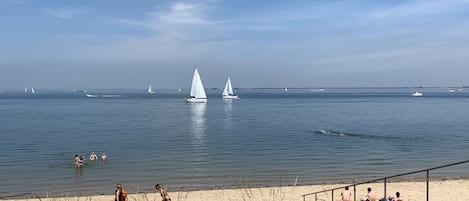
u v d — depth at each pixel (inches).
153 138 2289.6
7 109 5280.5
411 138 2263.8
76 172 1358.3
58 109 5285.4
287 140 2190.0
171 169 1400.1
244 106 6063.0
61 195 1053.2
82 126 3002.0
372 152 1763.0
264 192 1031.0
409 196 959.6
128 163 1514.5
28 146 1969.7
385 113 4384.8
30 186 1170.6
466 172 1296.8
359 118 3720.5
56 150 1846.7
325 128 2847.0
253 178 1256.2
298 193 1016.9
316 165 1462.8
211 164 1491.1
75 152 1785.2
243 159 1594.5
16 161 1563.7
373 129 2765.7
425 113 4350.4
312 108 5467.5
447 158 1610.5
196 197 986.7
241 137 2331.4
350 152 1765.5
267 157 1640.0
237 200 950.4
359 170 1368.1
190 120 3567.9
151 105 6373.0
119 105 6412.4
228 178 1258.6
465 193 981.2
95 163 1519.4
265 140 2191.2
